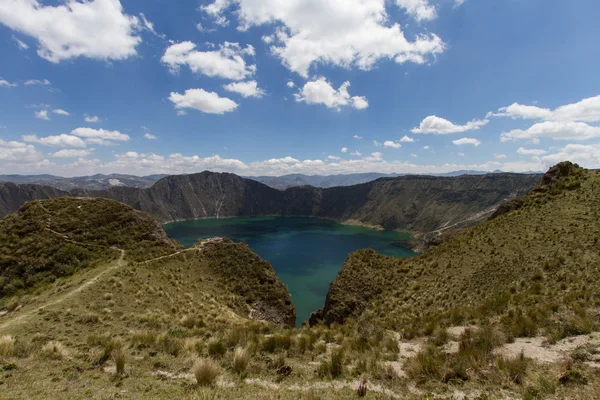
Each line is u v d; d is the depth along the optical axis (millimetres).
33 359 9844
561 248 27125
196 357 10945
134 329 20828
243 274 46688
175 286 37938
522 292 20766
